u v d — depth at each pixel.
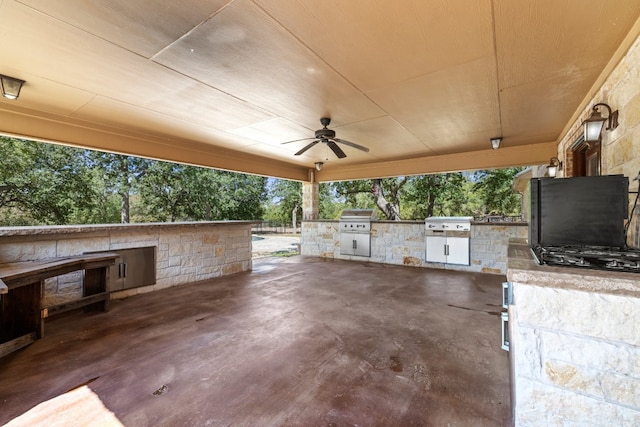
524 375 1.13
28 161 9.66
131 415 1.59
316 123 4.03
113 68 2.54
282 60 2.39
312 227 7.67
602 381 1.02
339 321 2.98
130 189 12.06
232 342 2.49
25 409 1.63
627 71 2.01
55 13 1.82
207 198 13.77
